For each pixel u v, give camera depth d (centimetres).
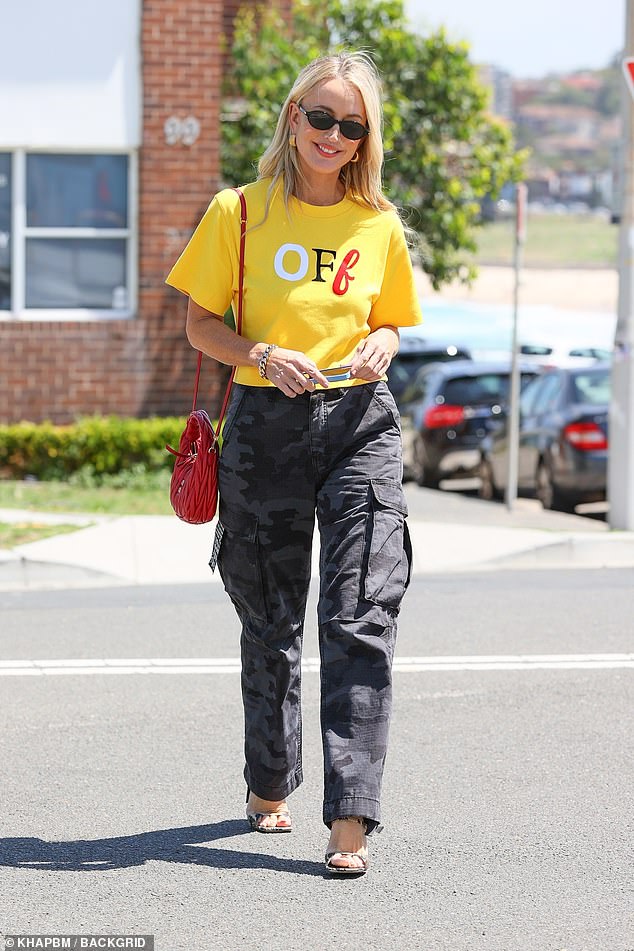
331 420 931
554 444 3002
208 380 3164
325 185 945
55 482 2953
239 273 944
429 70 3597
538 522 2647
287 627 970
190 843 1002
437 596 1898
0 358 3070
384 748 920
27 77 3069
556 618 1761
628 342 2347
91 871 948
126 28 3095
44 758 1208
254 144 3488
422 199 3703
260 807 1029
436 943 832
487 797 1106
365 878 934
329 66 926
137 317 3144
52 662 1546
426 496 3173
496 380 3691
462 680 1459
